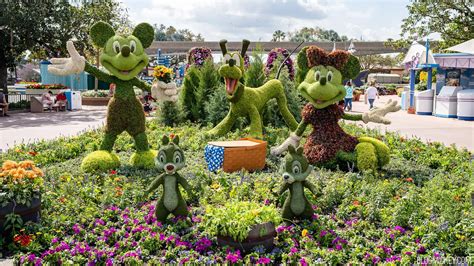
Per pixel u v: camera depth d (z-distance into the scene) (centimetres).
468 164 827
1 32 2431
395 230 518
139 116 830
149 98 2069
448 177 758
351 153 800
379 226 557
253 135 986
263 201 624
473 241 489
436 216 559
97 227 535
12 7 2292
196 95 1319
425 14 2619
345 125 1341
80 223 551
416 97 2112
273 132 1095
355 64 825
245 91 997
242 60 985
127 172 779
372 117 830
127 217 557
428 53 2050
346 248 482
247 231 461
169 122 1295
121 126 823
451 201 575
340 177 739
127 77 805
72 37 2634
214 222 476
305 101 1362
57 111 2241
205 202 610
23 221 517
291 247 477
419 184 738
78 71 780
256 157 816
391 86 4694
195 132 1142
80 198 623
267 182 700
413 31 2708
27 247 481
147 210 586
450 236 495
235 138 1043
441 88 2086
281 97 1070
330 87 789
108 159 789
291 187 543
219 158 786
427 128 1568
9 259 471
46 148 992
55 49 2655
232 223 466
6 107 1964
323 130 828
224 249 469
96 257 460
